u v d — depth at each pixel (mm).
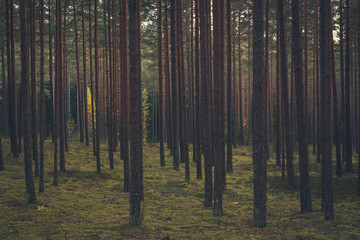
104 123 43188
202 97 14195
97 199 15281
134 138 11406
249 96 43531
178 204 14852
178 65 23609
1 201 13727
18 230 10250
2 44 32469
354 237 9227
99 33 36156
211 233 10273
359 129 33344
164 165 25766
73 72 56094
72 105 57062
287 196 16719
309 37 32844
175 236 9992
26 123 13789
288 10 27359
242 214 12898
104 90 36500
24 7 13938
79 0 28266
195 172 23625
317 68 27000
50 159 23750
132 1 11406
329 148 11484
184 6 34188
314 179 20703
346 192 16797
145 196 16438
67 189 16844
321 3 13984
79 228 10703
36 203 13758
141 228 10812
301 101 12695
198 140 21094
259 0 10703
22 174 19188
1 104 45812
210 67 23125
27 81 13977
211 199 14438
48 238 9578
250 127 45031
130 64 11492
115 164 25016
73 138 36812
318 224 10812
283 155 20406
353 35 29312
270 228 10523
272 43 38531
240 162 28594
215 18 13086
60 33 18547
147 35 37562
